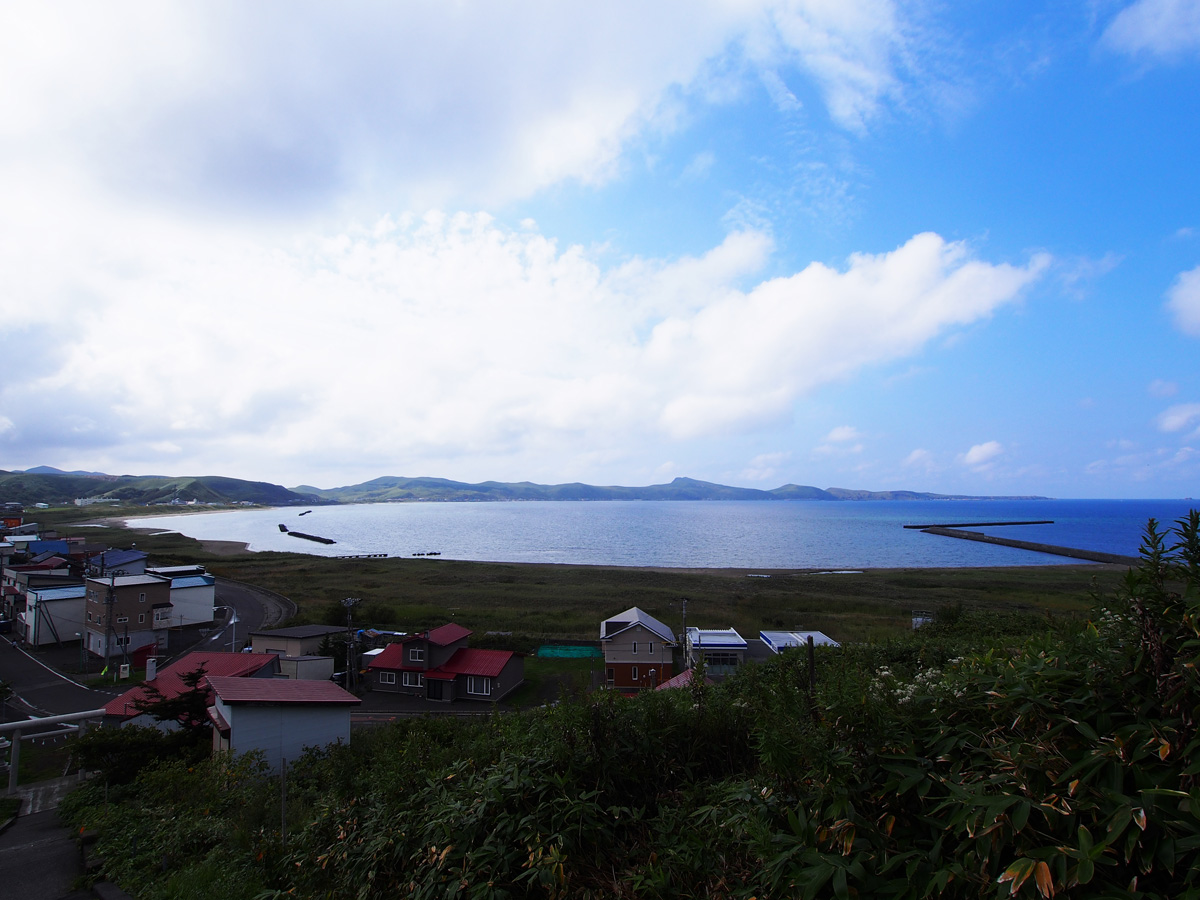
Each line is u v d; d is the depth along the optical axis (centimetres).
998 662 340
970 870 213
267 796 1028
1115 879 202
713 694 489
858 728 280
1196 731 209
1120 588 265
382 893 394
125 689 2753
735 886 287
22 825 1153
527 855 347
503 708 2558
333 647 3100
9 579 4381
